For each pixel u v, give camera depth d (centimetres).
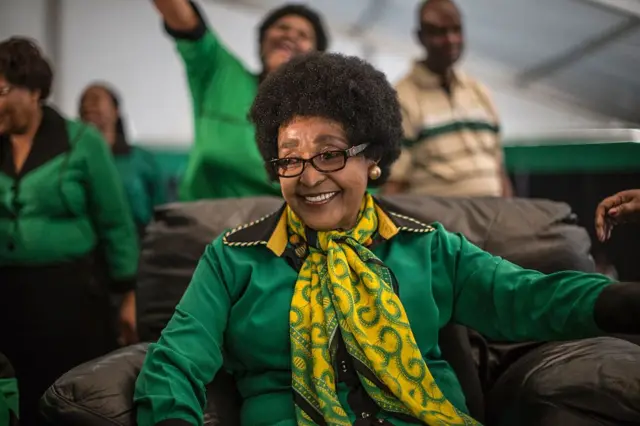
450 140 242
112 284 219
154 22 486
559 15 373
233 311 127
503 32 432
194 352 118
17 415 138
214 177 212
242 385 130
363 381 119
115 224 216
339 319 120
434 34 243
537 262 156
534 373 127
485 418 142
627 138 266
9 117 194
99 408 116
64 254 202
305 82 124
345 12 482
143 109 486
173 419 108
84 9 477
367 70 128
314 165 120
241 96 212
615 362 119
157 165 364
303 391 119
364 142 124
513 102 495
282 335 123
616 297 109
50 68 202
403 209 166
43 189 199
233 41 497
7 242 197
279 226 130
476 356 156
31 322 200
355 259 124
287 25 219
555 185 287
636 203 125
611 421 112
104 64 480
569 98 470
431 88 246
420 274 128
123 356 131
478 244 160
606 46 371
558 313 116
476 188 242
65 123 209
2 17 459
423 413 117
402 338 120
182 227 164
